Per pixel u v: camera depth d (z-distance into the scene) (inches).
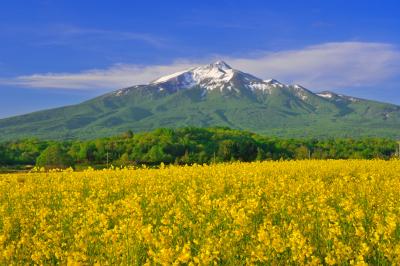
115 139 4950.8
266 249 497.0
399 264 471.8
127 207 687.1
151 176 1296.8
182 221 680.4
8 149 4512.8
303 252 475.5
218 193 976.3
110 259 507.2
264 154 4188.0
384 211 736.3
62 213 771.4
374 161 1934.1
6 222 686.5
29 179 1349.7
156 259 454.6
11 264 509.7
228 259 502.0
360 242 527.2
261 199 904.9
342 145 4717.0
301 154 4180.6
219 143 4653.1
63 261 499.2
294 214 687.1
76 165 3580.2
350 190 948.6
